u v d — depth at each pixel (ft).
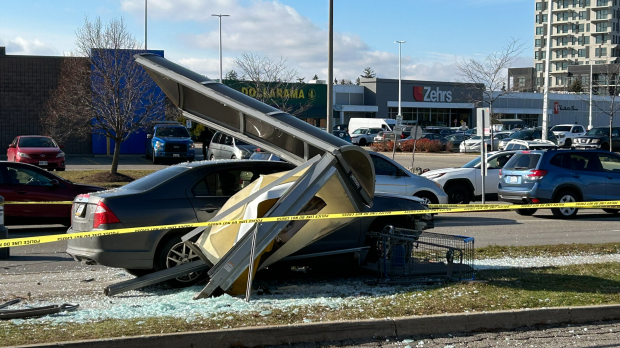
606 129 154.40
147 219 25.17
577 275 25.99
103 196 25.18
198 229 23.65
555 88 376.68
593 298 21.67
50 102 101.65
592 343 18.10
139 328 17.71
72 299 23.25
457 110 270.26
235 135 27.14
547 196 51.52
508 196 53.47
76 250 25.63
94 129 84.43
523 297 21.77
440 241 27.09
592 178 52.37
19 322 18.75
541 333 19.03
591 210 59.00
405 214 26.55
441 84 261.85
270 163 28.58
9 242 19.74
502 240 38.93
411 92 256.93
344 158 23.47
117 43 80.64
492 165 60.39
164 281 26.07
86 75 82.69
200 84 24.72
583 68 378.94
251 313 19.62
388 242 25.53
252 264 21.90
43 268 30.12
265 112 24.00
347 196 24.76
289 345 17.63
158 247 25.64
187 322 18.40
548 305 20.59
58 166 88.63
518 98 260.83
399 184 47.75
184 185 26.32
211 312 19.84
